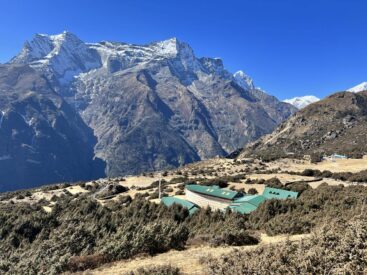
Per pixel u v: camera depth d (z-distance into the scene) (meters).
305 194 51.41
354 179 88.50
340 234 15.55
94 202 61.06
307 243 15.64
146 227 26.03
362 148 166.88
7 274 24.12
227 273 15.09
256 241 25.78
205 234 30.78
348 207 34.97
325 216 30.41
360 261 13.11
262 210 40.84
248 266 14.63
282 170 117.88
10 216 48.75
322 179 92.69
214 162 167.25
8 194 126.50
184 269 17.64
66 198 99.50
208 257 18.64
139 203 57.06
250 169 126.50
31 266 23.67
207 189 76.94
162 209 52.84
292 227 28.77
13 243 40.41
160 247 24.94
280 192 65.69
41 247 27.23
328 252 14.05
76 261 22.45
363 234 14.52
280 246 16.08
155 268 17.38
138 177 127.94
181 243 26.02
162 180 112.81
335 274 12.80
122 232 26.66
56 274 21.59
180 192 86.50
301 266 13.59
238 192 73.19
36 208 72.25
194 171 134.12
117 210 59.62
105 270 20.31
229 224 36.66
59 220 45.47
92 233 28.91
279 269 13.82
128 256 23.56
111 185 102.44
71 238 27.25
